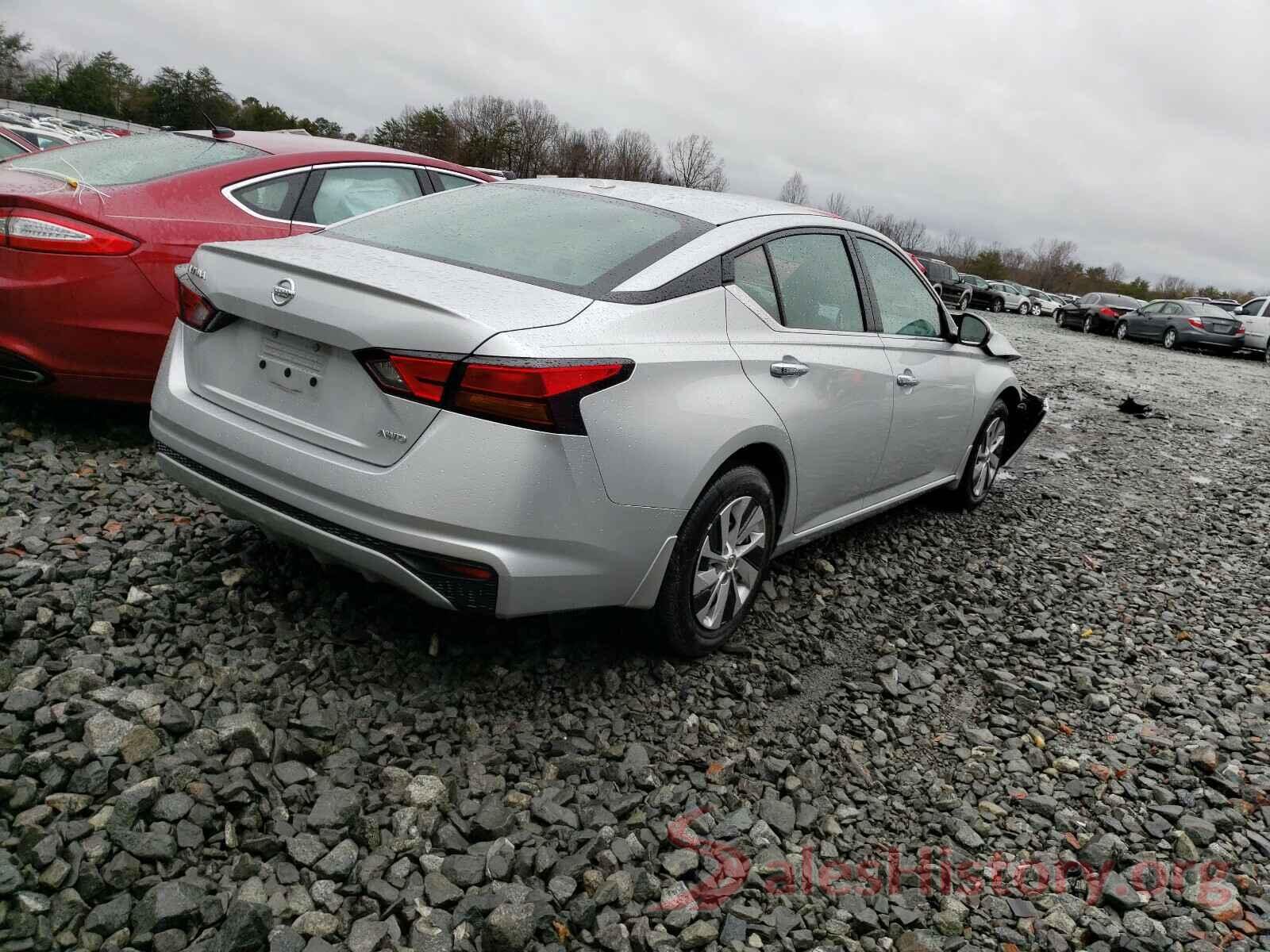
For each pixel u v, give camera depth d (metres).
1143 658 4.01
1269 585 5.13
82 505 3.70
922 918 2.34
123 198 4.23
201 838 2.13
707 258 3.15
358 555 2.59
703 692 3.15
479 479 2.44
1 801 2.11
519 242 3.07
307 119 86.50
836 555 4.62
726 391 3.03
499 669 2.98
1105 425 9.92
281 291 2.66
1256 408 13.16
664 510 2.81
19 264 3.94
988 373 5.27
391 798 2.39
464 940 2.02
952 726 3.28
